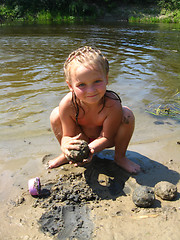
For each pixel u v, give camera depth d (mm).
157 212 694
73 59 725
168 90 1661
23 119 1262
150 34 4137
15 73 1969
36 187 759
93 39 3543
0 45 3074
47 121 1249
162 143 1078
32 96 1526
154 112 1356
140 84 1758
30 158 969
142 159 964
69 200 747
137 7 7785
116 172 887
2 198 759
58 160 916
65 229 646
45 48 2922
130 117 848
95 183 823
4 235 631
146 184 820
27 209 717
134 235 624
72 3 7629
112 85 1724
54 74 1946
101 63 707
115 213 695
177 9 7238
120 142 887
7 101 1451
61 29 4738
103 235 625
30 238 621
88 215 691
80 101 799
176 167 916
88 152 784
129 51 2771
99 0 8078
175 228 639
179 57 2533
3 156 977
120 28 5023
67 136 868
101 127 885
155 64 2264
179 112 1360
